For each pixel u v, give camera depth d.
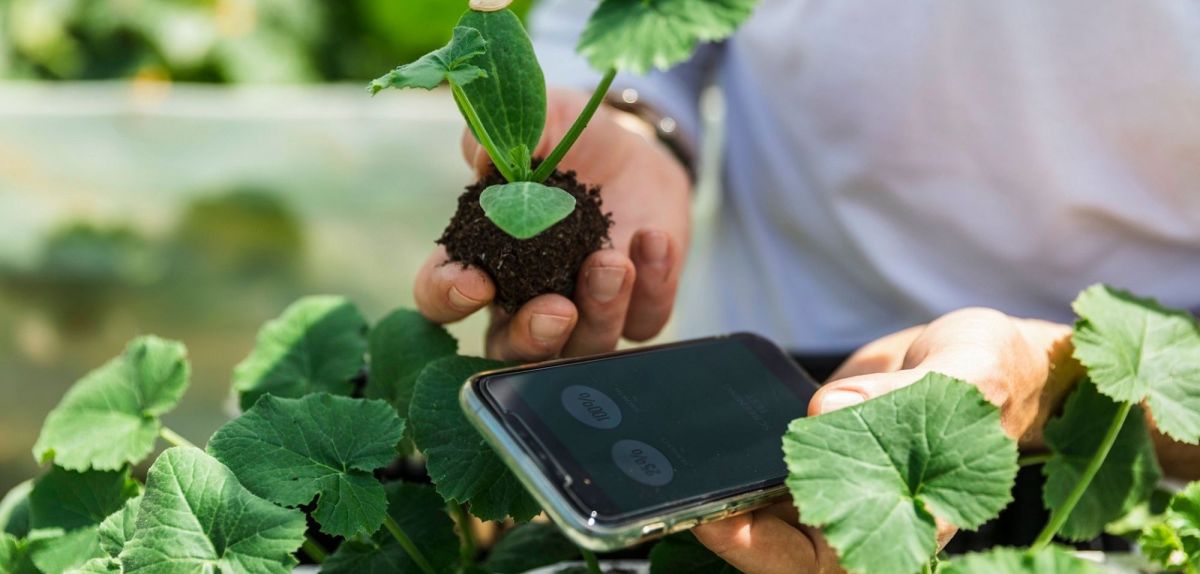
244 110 1.03
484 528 0.68
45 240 1.03
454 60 0.55
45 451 0.61
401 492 0.62
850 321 0.84
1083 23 0.73
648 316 0.68
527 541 0.64
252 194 1.04
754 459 0.56
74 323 1.03
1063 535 0.63
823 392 0.55
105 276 1.04
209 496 0.54
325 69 1.48
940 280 0.80
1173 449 0.68
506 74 0.59
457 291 0.60
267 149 1.03
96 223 1.04
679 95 0.85
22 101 1.03
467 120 0.58
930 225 0.79
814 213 0.83
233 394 0.68
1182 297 0.76
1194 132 0.72
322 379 0.65
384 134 1.04
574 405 0.56
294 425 0.58
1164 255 0.76
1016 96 0.75
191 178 1.04
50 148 1.01
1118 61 0.72
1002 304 0.80
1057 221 0.76
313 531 0.66
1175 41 0.71
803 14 0.79
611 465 0.54
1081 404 0.63
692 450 0.55
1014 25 0.74
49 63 1.39
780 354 0.62
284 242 1.06
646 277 0.67
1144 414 0.64
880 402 0.53
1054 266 0.78
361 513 0.56
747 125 0.86
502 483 0.58
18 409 1.00
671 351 0.60
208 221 1.05
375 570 0.60
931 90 0.76
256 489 0.56
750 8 0.60
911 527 0.51
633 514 0.52
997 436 0.52
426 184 1.05
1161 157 0.73
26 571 0.59
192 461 0.55
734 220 0.91
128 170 1.03
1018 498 0.67
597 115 0.70
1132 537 0.66
